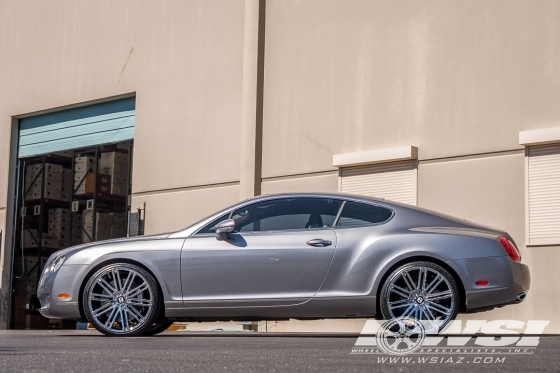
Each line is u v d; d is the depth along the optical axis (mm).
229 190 13852
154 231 14922
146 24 15555
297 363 4496
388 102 12141
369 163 12133
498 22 11195
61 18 17109
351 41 12656
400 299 7160
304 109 13055
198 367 4340
